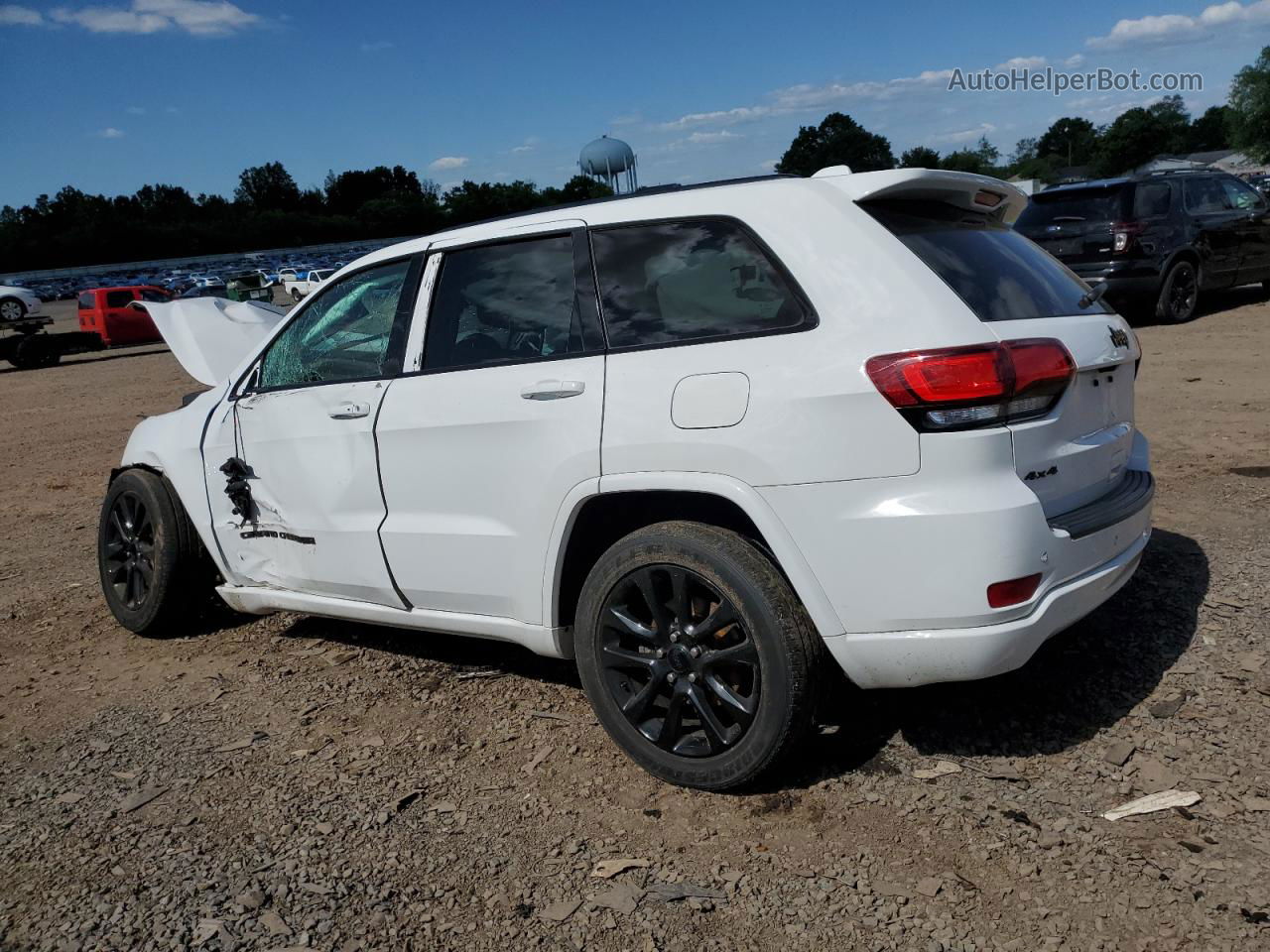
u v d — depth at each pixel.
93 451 10.98
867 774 3.07
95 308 25.05
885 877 2.60
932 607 2.70
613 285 3.22
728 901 2.56
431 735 3.60
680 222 3.15
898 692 3.57
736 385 2.88
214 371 5.04
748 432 2.84
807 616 2.90
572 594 3.44
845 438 2.73
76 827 3.14
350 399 3.80
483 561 3.46
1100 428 3.21
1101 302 3.46
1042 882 2.52
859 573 2.76
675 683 3.06
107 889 2.80
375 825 3.03
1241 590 4.19
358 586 3.91
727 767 2.97
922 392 2.65
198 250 141.75
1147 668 3.59
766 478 2.83
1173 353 10.16
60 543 6.92
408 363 3.67
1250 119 69.50
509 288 3.47
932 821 2.81
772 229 2.98
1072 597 2.85
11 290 30.81
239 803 3.21
